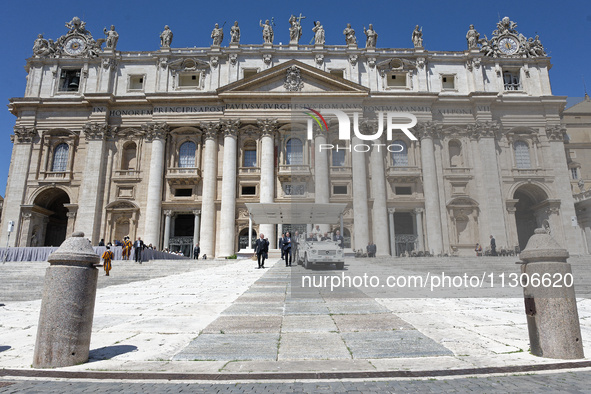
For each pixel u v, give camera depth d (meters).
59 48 48.91
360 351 5.37
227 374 4.55
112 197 44.66
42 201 46.66
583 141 47.28
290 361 5.02
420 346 5.55
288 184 43.50
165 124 45.59
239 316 7.92
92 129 45.19
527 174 37.12
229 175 44.00
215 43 48.25
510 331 6.37
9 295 13.98
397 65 46.47
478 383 4.20
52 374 4.68
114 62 48.22
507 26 47.94
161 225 44.16
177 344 5.95
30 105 46.34
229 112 45.38
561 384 4.11
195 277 18.73
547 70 46.34
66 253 5.34
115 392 4.08
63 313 5.14
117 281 18.41
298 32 48.66
